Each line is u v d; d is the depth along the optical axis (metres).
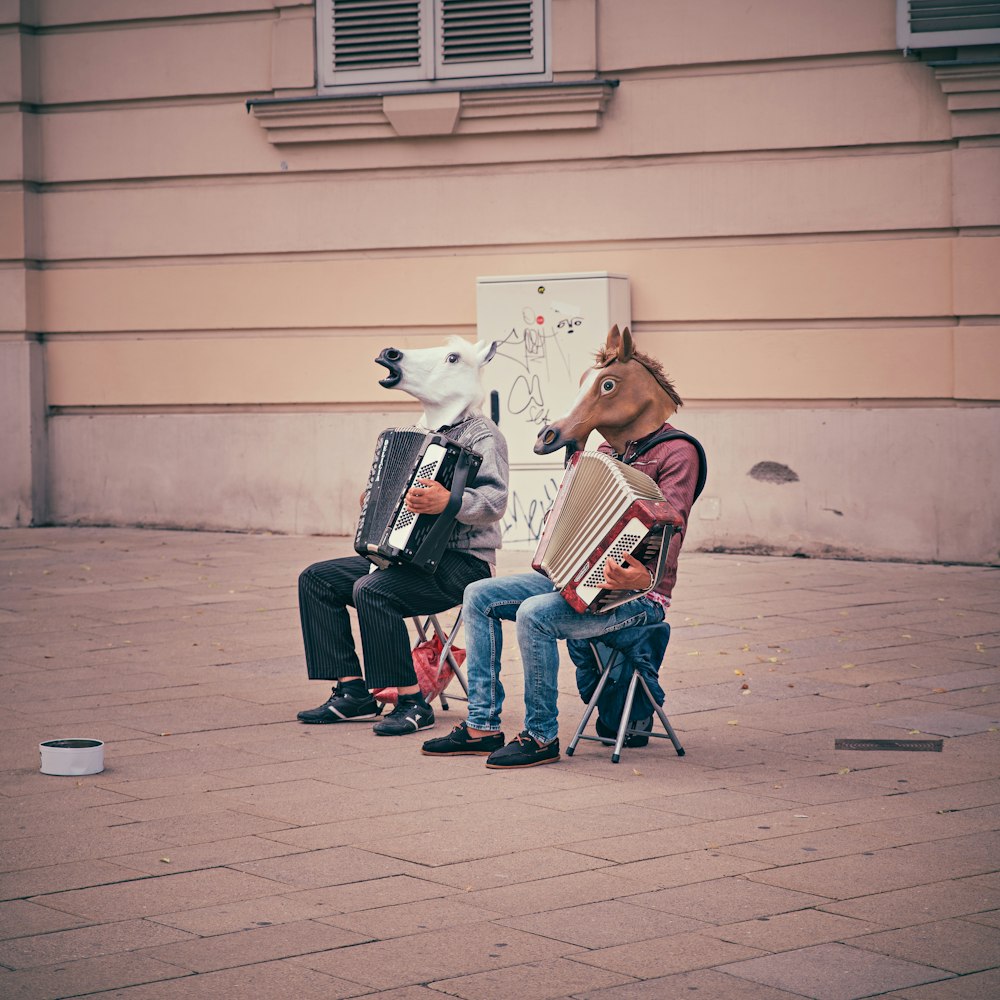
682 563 11.84
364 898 4.48
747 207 12.20
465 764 6.16
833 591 10.45
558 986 3.81
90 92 14.02
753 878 4.64
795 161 12.06
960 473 11.72
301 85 13.30
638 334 12.56
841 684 7.57
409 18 12.98
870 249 11.93
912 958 3.98
